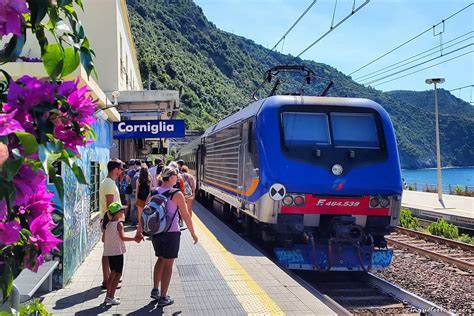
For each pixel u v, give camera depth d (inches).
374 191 359.9
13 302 112.9
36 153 75.5
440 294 343.6
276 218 354.3
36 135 80.1
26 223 89.4
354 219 356.2
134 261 351.6
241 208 446.0
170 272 242.7
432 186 1428.4
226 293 262.8
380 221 364.8
